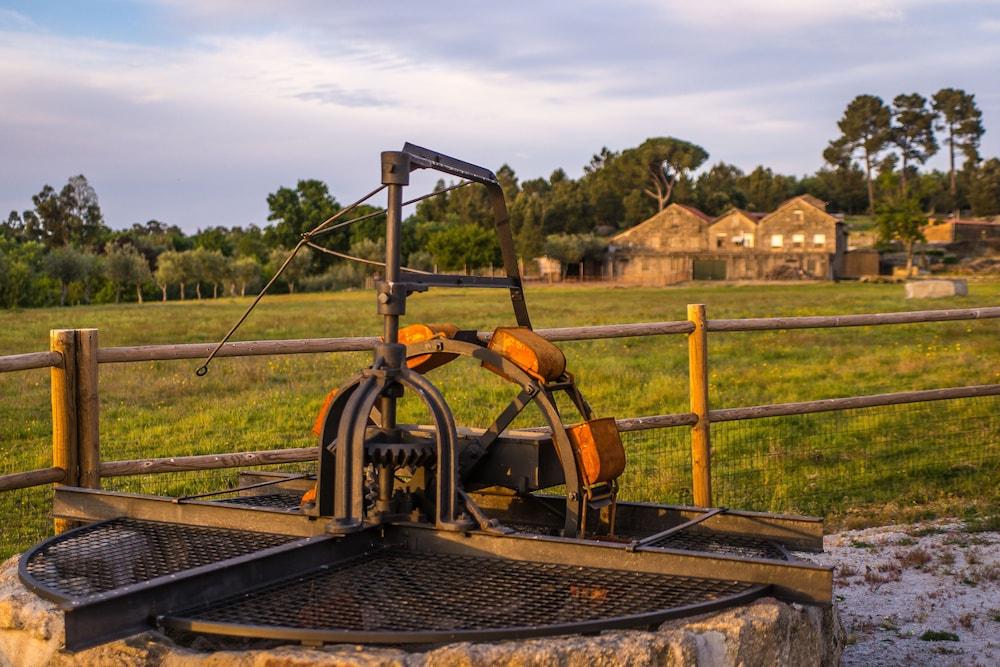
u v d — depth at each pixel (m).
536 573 3.33
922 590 5.44
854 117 164.25
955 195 160.75
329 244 113.31
